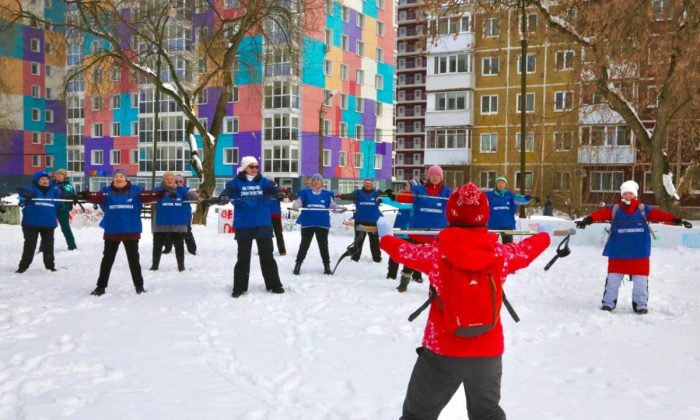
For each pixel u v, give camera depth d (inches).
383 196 439.8
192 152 884.6
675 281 395.2
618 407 162.9
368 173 2138.3
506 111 1660.9
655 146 716.0
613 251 299.1
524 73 737.0
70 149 2229.3
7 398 163.8
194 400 163.5
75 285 352.8
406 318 267.9
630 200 297.9
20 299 306.5
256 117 1854.1
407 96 3503.9
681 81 611.5
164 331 239.3
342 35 1984.5
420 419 122.8
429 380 119.3
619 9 567.2
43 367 189.9
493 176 1691.7
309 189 407.5
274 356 205.8
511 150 1583.4
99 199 321.1
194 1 850.8
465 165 1713.8
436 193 356.2
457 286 114.2
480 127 1701.5
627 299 333.7
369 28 2110.0
